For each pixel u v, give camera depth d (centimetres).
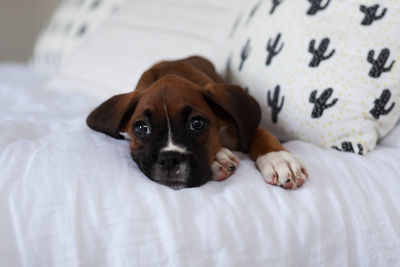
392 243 56
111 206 52
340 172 60
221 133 69
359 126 67
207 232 52
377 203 57
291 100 71
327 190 58
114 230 51
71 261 49
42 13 212
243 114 65
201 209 53
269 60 75
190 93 63
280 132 73
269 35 76
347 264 54
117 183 54
